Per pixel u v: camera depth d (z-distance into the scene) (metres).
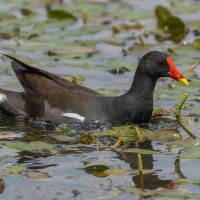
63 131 13.27
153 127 13.63
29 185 10.59
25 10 21.16
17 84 15.45
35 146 11.95
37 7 22.34
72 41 18.92
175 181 10.78
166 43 19.25
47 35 19.45
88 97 13.83
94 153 11.98
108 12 21.78
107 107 13.70
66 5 22.58
